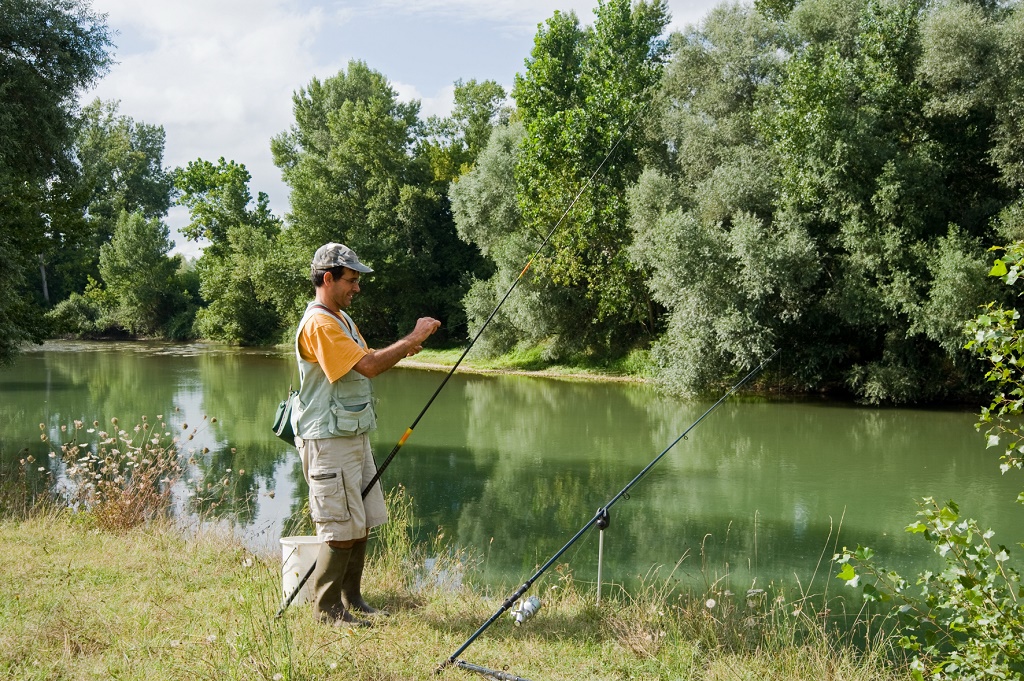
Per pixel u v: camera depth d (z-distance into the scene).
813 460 12.45
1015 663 3.13
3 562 4.90
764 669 3.63
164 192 61.88
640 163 24.14
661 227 19.36
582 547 7.80
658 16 26.20
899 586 3.50
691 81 23.22
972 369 17.36
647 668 3.56
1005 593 3.32
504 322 27.86
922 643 4.95
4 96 12.73
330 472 3.70
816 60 19.78
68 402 18.52
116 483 6.48
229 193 46.94
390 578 4.79
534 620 4.08
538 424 15.93
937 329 16.39
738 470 11.75
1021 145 16.14
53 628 3.65
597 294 25.08
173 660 3.30
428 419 16.56
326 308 3.74
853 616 5.70
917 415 16.64
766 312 18.61
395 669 3.36
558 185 23.70
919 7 18.81
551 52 25.42
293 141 45.31
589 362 25.70
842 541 8.16
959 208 17.89
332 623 3.74
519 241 25.86
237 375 25.91
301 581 3.77
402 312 37.69
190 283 52.38
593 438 14.44
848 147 17.03
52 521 6.08
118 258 48.75
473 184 30.14
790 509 9.52
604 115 22.56
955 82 17.05
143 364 30.36
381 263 35.41
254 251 42.34
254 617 3.80
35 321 12.06
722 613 4.48
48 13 13.52
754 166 19.77
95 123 55.34
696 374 18.61
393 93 43.44
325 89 44.31
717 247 18.61
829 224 18.70
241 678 3.12
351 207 39.03
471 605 4.35
